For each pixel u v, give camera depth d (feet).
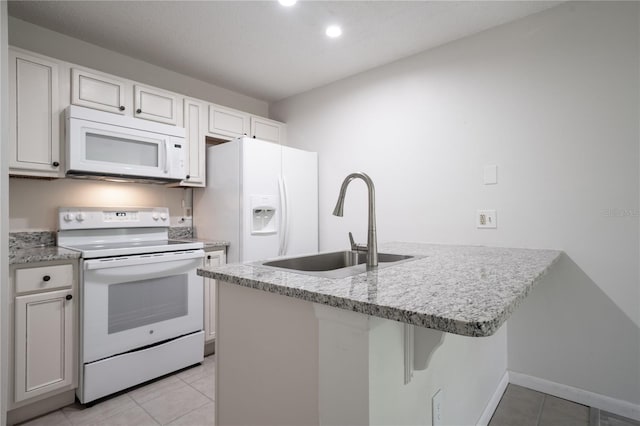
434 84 7.94
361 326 2.57
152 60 8.71
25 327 5.45
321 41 7.75
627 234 5.68
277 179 9.06
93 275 6.05
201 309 7.75
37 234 7.11
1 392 5.09
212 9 6.58
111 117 7.02
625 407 5.71
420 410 3.47
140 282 6.72
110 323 6.25
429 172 7.97
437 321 2.10
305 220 9.80
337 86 9.89
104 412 5.79
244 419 3.74
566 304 6.25
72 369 5.92
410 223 8.27
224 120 9.37
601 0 5.92
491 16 6.72
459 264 4.39
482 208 7.17
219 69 9.21
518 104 6.75
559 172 6.30
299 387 3.18
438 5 6.42
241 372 3.78
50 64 6.47
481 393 5.48
